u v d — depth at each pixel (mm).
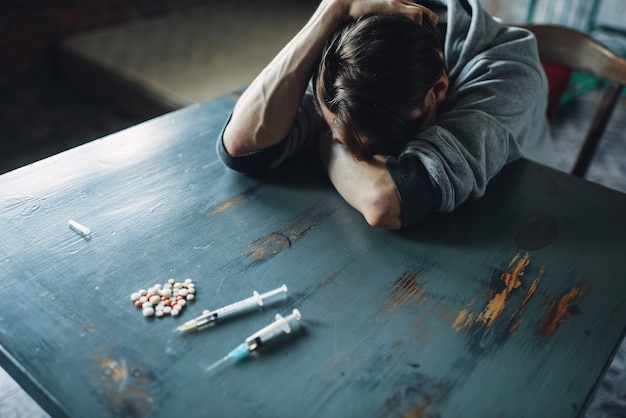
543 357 667
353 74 770
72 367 629
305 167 1057
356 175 921
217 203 939
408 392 617
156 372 629
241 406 596
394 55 765
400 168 886
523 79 999
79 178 981
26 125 2568
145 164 1035
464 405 604
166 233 859
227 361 648
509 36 1046
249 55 2943
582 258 841
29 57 2910
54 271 771
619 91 1337
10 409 1354
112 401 593
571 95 3049
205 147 1104
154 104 2502
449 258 834
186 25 3369
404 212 863
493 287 778
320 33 905
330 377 633
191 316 708
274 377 630
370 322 710
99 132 2553
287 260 816
